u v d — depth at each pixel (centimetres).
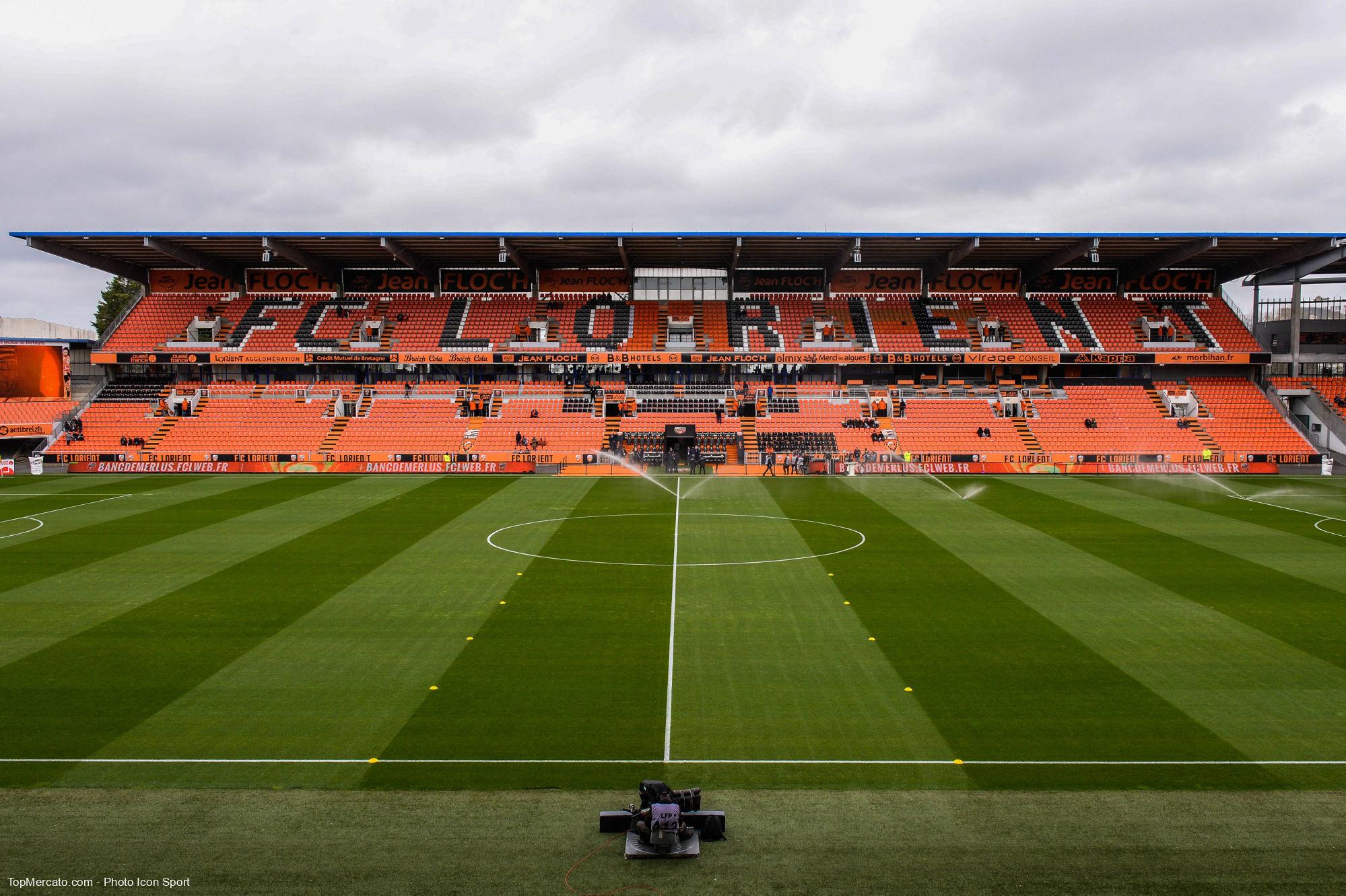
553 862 1210
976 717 1698
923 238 6234
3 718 1683
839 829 1299
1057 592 2594
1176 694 1806
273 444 6078
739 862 1212
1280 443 6056
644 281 7412
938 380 6919
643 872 1187
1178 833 1279
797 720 1689
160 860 1200
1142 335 6856
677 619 2331
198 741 1585
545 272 7450
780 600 2508
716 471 5700
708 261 7200
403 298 7362
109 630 2212
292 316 7106
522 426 6338
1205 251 6525
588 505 4247
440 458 5825
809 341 6875
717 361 6544
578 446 6125
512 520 3797
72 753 1536
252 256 6900
